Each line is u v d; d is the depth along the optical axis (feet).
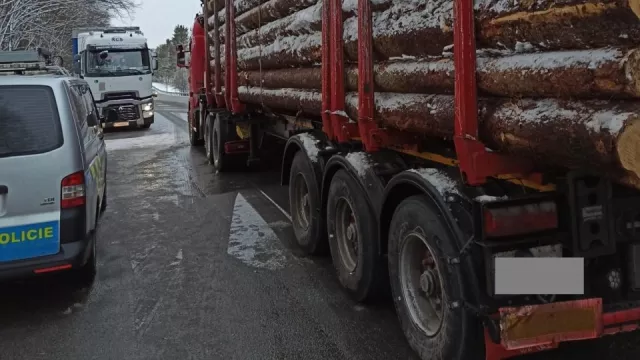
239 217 23.24
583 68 6.60
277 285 15.65
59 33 83.10
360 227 13.46
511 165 8.99
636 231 8.96
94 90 64.08
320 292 15.07
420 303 11.27
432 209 10.22
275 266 17.16
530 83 7.55
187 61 47.32
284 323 13.28
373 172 12.78
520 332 8.89
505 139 8.29
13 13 63.00
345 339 12.41
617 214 8.86
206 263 17.66
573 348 11.43
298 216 18.38
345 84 13.96
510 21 7.70
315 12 15.15
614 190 8.73
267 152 30.01
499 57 8.33
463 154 9.00
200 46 42.24
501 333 8.85
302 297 14.76
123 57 65.41
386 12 11.60
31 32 67.00
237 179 31.89
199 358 11.80
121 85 64.90
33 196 13.62
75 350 12.36
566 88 7.00
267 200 26.22
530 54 7.70
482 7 8.36
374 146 12.66
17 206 13.50
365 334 12.61
